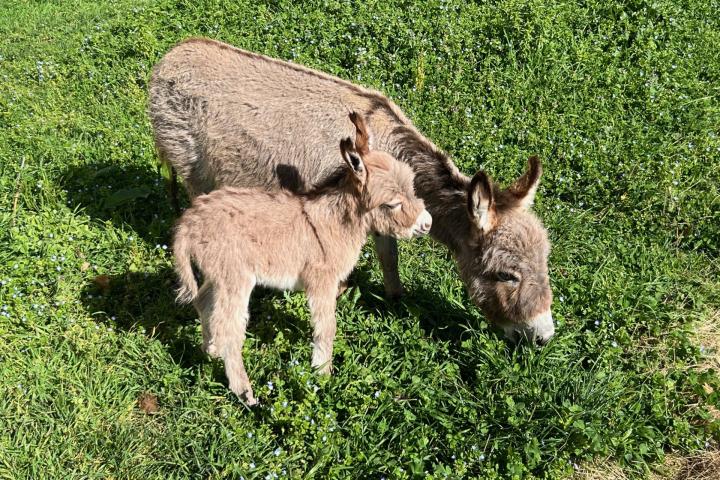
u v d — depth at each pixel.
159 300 2.17
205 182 2.33
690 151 2.66
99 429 1.82
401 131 2.06
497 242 1.86
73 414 1.84
